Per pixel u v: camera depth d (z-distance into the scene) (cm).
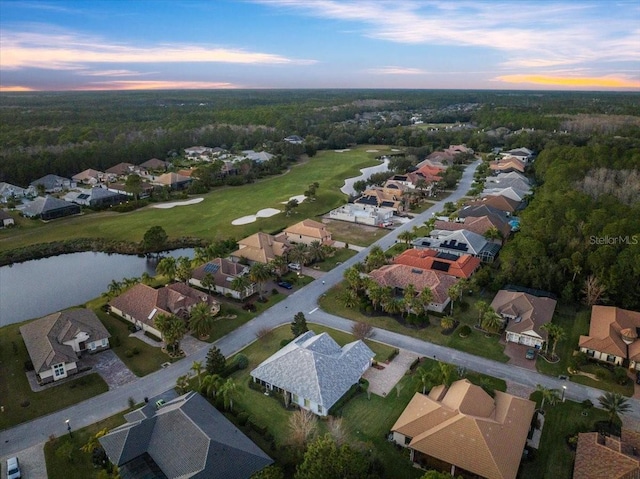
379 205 14225
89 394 5997
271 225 12875
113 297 8488
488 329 7294
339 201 15288
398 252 10838
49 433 5312
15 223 13025
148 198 15338
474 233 10956
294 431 5156
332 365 5994
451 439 4781
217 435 4775
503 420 5044
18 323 7869
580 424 5388
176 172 18775
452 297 8000
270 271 8862
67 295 9119
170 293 7919
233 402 5800
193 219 13350
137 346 7131
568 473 4728
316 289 9069
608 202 10681
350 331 7550
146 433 4856
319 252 10256
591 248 8856
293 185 17212
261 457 4700
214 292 8944
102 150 19712
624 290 8006
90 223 13075
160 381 6269
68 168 18538
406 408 5431
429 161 19775
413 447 4834
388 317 7962
